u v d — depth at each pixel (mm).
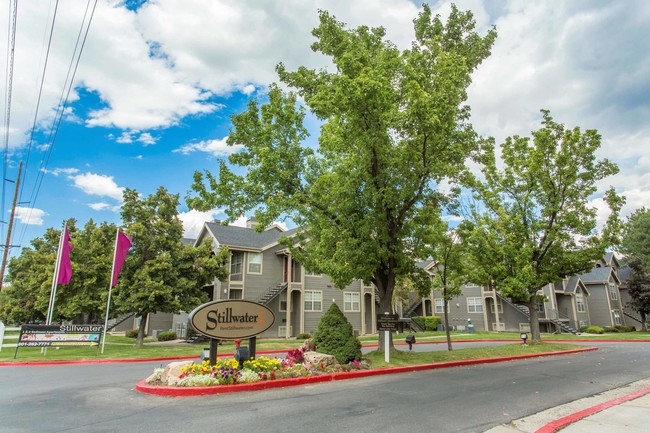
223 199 14383
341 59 13094
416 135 14117
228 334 10578
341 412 7352
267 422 6664
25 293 34156
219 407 7750
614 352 20156
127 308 22266
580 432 6090
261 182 14242
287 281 31438
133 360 17625
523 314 38781
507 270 21297
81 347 22484
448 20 15391
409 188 13977
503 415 7270
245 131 14547
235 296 30797
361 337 31297
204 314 10250
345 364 12406
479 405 8031
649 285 39125
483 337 31797
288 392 9242
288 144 14688
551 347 20625
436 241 16609
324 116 13289
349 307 33688
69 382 11242
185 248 25016
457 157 14477
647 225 53906
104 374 12992
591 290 44969
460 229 18922
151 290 22438
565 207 21391
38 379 11914
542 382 11016
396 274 15438
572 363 15648
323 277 32969
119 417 7070
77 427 6477
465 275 21391
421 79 13156
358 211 14297
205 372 9805
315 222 15664
